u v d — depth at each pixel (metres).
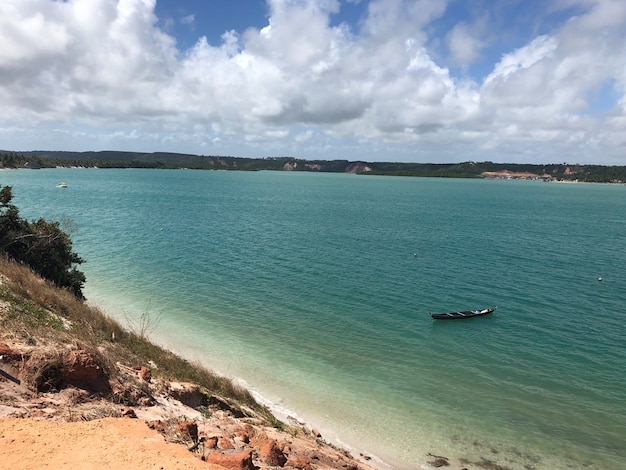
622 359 27.12
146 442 9.23
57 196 118.38
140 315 31.61
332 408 21.19
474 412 21.25
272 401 21.33
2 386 10.12
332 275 45.31
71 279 31.58
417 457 17.94
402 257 55.34
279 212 102.94
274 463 10.75
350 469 14.45
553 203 154.88
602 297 39.97
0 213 30.59
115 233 65.31
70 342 14.38
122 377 13.55
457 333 30.86
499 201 158.75
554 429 20.06
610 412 21.45
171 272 44.19
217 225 78.00
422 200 153.75
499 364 26.25
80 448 8.54
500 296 39.88
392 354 27.30
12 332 13.34
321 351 27.36
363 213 106.19
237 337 28.84
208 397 16.12
